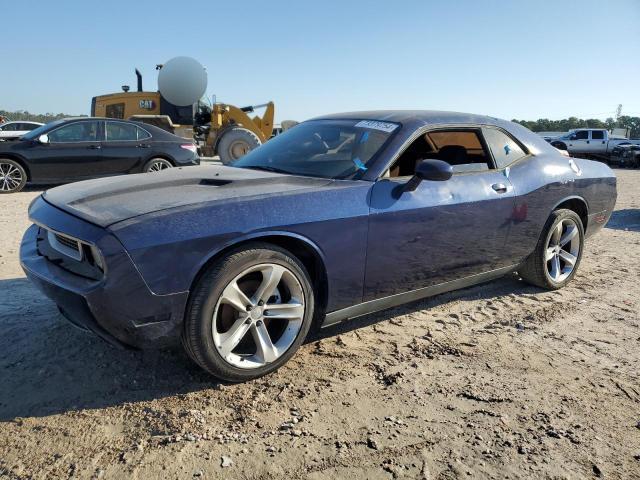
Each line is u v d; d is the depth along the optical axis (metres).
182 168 3.62
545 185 3.98
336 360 3.00
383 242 3.04
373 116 3.63
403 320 3.65
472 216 3.46
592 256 5.70
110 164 10.06
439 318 3.71
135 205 2.54
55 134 9.66
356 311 3.13
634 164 23.22
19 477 1.96
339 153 3.34
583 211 4.53
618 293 4.39
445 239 3.35
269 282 2.65
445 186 3.36
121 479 1.97
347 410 2.49
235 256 2.52
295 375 2.81
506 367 2.99
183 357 2.95
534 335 3.46
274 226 2.61
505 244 3.79
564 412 2.54
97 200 2.70
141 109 17.62
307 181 3.02
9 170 9.39
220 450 2.15
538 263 4.19
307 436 2.27
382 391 2.68
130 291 2.30
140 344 2.42
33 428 2.27
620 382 2.85
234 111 16.72
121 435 2.24
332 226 2.81
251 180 2.96
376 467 2.09
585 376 2.91
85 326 2.49
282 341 2.79
